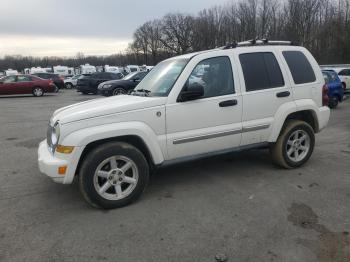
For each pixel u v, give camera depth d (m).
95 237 3.69
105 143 4.29
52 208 4.41
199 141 4.74
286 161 5.54
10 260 3.31
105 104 4.52
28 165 6.28
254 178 5.28
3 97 23.39
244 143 5.13
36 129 10.10
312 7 55.53
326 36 52.50
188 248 3.44
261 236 3.63
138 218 4.08
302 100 5.53
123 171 4.34
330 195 4.61
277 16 60.19
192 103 4.64
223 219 4.00
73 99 21.33
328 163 5.96
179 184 5.10
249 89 5.07
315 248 3.40
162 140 4.52
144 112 4.39
